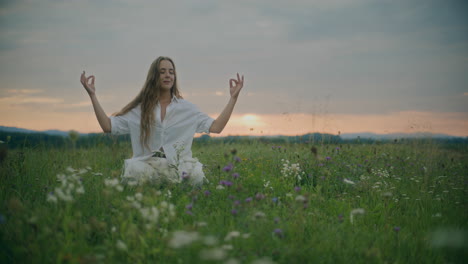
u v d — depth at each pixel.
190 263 2.07
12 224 2.46
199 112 4.56
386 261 2.40
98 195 3.19
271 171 4.98
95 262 1.93
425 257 2.52
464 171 6.06
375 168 5.60
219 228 2.71
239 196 3.31
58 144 5.58
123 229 2.37
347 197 4.12
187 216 3.00
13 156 4.26
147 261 2.22
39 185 3.62
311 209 3.46
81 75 4.14
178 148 4.23
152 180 4.08
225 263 1.90
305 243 2.60
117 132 4.35
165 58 4.43
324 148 6.79
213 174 4.62
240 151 7.07
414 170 6.07
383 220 3.37
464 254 2.54
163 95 4.53
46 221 2.49
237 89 4.50
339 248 2.53
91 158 5.48
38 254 2.12
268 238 2.50
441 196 4.20
